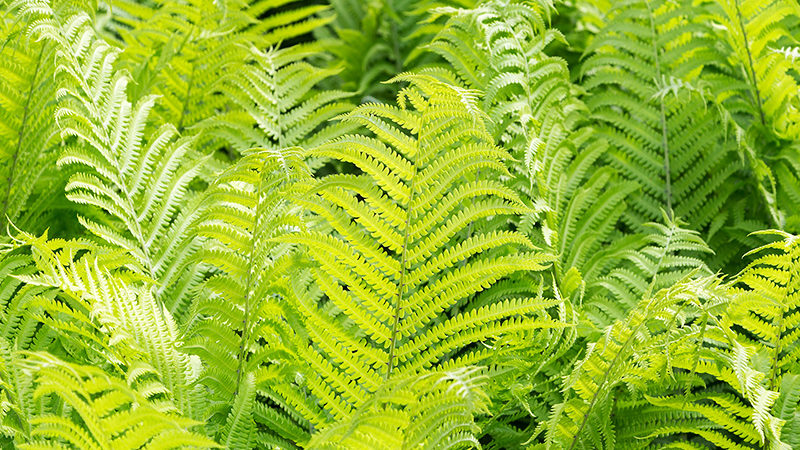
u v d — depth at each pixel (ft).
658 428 7.50
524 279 7.76
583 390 7.33
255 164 7.40
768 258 7.36
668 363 7.16
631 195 8.39
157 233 7.73
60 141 7.93
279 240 7.24
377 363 7.31
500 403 7.50
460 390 6.77
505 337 7.33
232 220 7.39
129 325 7.24
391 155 7.24
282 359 7.36
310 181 7.28
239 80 8.38
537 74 8.15
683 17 8.68
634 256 7.96
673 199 8.39
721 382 7.83
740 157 8.33
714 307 7.28
